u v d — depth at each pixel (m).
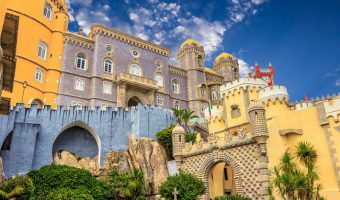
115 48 54.50
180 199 24.12
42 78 46.81
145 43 58.94
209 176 28.88
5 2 19.20
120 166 31.52
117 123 38.03
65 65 48.94
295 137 28.59
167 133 35.44
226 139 27.78
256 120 25.59
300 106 39.19
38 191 22.52
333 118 27.16
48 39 49.59
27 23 46.72
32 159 30.34
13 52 24.67
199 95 62.31
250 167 25.31
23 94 40.66
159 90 57.12
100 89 49.84
